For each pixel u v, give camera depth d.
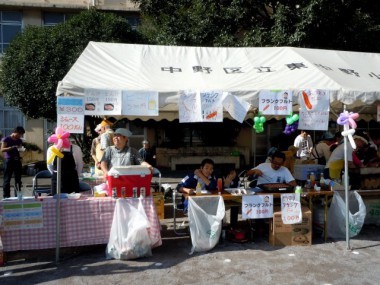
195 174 5.69
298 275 4.31
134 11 16.16
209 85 5.38
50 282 4.13
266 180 5.91
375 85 5.81
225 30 11.57
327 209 5.64
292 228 5.33
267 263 4.66
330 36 10.77
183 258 4.83
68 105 4.70
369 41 10.76
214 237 5.07
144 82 5.34
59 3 15.80
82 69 5.54
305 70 5.95
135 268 4.51
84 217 4.87
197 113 5.09
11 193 9.41
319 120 5.33
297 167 6.76
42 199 4.81
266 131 16.75
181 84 5.38
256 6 11.34
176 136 15.76
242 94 5.18
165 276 4.28
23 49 12.38
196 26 11.77
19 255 4.97
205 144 16.02
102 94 4.91
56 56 12.17
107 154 5.42
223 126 15.70
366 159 6.98
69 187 5.66
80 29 12.38
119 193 4.91
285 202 5.29
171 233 5.90
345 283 4.10
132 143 16.03
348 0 10.22
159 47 6.63
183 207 5.88
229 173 5.96
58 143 4.59
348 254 4.97
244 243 5.39
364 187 5.96
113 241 4.80
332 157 6.36
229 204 5.48
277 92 5.21
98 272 4.40
